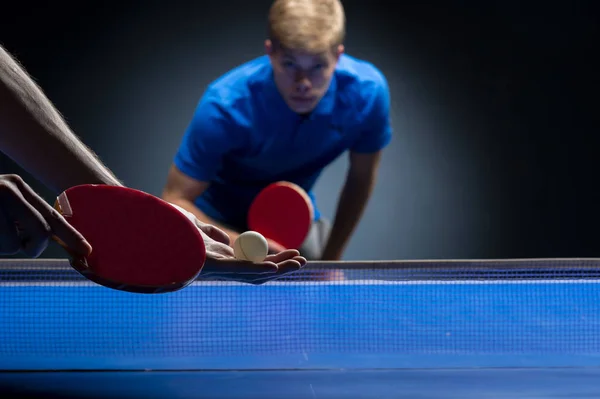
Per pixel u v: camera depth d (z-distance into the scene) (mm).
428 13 6078
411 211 6176
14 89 1041
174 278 956
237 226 3006
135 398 1280
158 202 959
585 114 6133
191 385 1381
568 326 1896
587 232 6207
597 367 1556
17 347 1714
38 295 1926
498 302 1988
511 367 1556
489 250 6207
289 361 1613
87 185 964
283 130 2756
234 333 1845
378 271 1961
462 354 1699
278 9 2605
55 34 5953
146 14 5973
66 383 1397
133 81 6000
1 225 781
